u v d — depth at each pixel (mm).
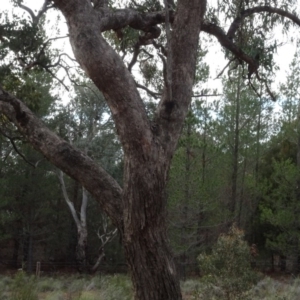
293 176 25203
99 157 29422
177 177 22953
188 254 24062
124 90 4840
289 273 27453
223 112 28562
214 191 24859
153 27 6891
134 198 4785
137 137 4789
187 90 5523
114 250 35469
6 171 31547
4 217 30375
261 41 8648
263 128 30531
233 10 8625
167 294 4789
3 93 5277
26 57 9781
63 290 19281
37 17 7422
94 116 29500
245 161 30750
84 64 4930
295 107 30219
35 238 34875
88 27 4984
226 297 9969
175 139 5191
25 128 5320
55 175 33125
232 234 10656
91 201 35969
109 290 15453
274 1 8867
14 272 32188
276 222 25562
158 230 4816
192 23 5770
